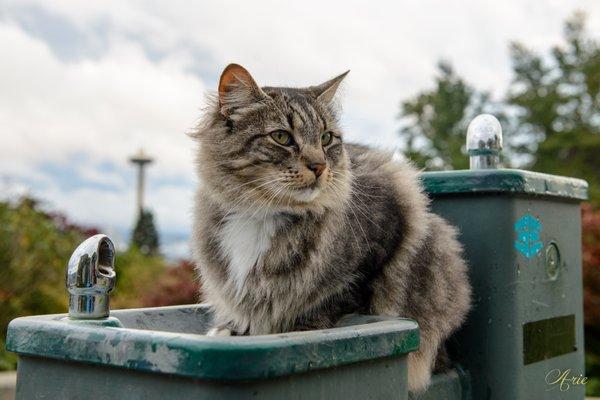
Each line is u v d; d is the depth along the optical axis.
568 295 2.74
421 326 2.32
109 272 1.72
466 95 21.59
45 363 1.60
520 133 20.86
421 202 2.49
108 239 1.75
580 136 19.09
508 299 2.41
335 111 2.77
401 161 2.74
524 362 2.43
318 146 2.43
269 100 2.46
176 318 2.30
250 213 2.26
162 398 1.39
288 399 1.39
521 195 2.45
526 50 22.12
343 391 1.53
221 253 2.30
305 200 2.21
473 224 2.49
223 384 1.31
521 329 2.42
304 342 1.40
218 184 2.35
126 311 2.13
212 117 2.44
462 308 2.40
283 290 2.15
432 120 21.33
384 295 2.31
